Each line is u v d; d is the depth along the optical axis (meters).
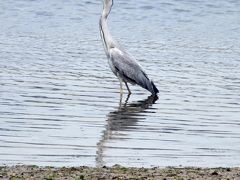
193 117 16.78
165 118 16.64
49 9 33.91
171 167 12.08
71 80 20.12
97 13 33.78
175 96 19.00
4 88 18.75
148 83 19.41
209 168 11.96
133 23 31.55
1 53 23.22
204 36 28.83
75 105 17.45
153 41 27.00
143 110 17.42
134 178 10.71
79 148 13.68
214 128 15.79
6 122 15.48
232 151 13.86
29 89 18.78
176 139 14.70
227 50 25.75
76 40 26.47
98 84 20.00
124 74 19.56
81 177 10.66
